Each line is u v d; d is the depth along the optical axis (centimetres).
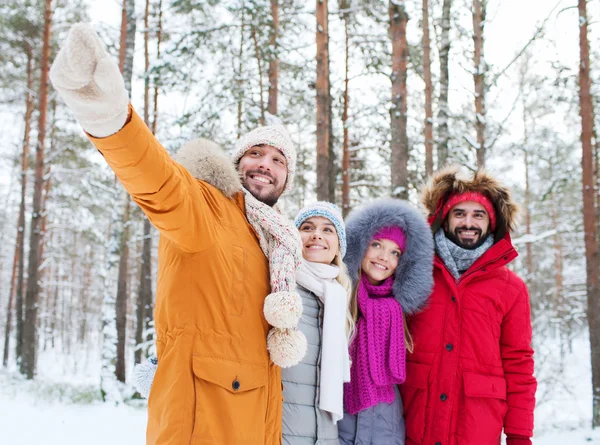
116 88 116
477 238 295
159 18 1469
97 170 1602
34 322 1425
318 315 248
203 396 161
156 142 138
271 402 184
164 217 147
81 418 826
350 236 287
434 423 265
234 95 1007
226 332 170
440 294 284
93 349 3550
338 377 233
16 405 884
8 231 3253
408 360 282
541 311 2008
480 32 1041
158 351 172
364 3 1208
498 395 266
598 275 1027
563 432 918
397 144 832
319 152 898
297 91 1215
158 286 179
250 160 217
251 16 984
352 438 258
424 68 1159
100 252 2998
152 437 164
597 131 1241
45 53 1412
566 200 2128
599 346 986
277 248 196
